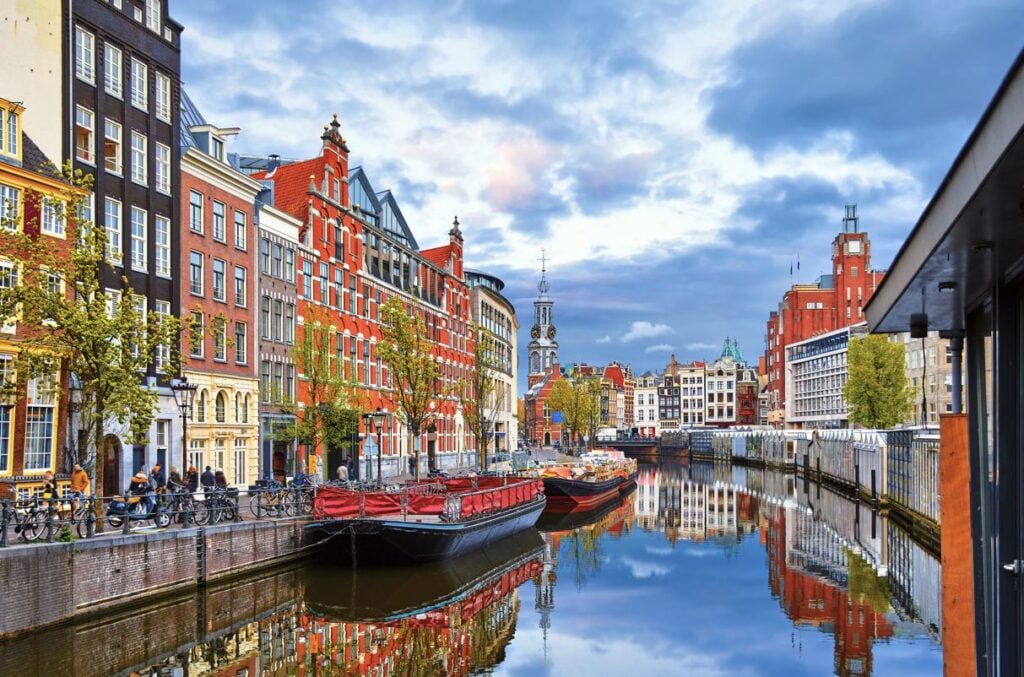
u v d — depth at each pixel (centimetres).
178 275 3578
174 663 1886
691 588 2873
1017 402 903
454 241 7675
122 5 3353
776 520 4906
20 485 2577
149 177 3459
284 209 4850
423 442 6397
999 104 534
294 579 2753
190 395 3547
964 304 1067
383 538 2806
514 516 3625
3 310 2177
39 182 2773
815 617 2447
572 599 2709
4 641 1786
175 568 2323
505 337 9594
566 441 16450
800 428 12438
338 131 5181
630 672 1931
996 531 936
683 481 8775
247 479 4047
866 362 7094
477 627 2312
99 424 2266
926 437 3769
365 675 1870
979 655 1059
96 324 2188
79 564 2005
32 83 2989
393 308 4584
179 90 3656
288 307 4519
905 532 4247
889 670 1931
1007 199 621
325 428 4088
